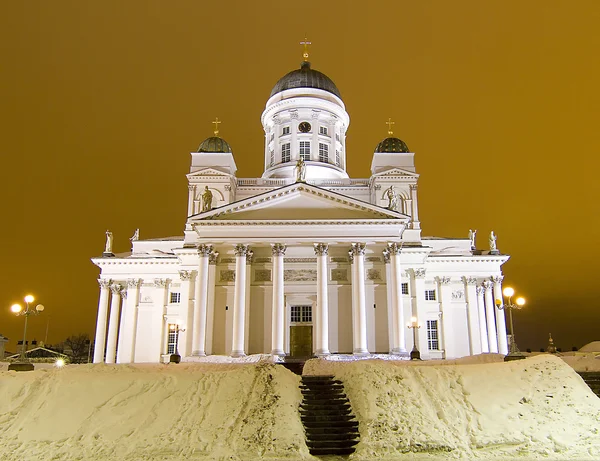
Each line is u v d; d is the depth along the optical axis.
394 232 52.59
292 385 29.62
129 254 70.19
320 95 75.25
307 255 56.22
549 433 25.72
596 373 33.25
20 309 39.44
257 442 24.81
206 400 28.12
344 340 53.56
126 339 65.12
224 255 55.50
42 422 26.42
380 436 25.30
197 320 50.94
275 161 74.38
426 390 28.91
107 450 24.45
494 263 68.38
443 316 66.50
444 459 23.80
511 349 37.47
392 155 67.62
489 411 27.34
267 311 54.16
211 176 65.75
